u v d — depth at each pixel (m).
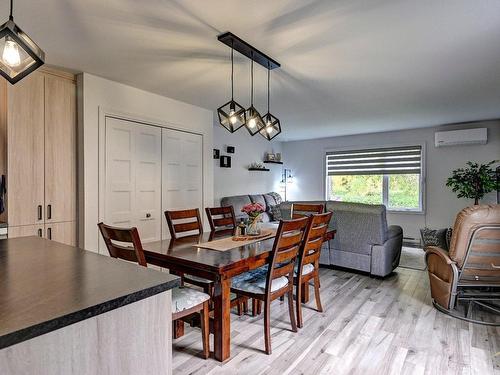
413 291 3.46
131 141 3.72
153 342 1.02
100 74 3.29
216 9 2.04
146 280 1.05
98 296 0.90
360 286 3.62
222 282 2.05
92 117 3.32
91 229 3.31
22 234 2.91
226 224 3.44
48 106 3.10
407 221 6.45
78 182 3.30
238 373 1.96
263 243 2.53
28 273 1.13
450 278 2.77
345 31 2.33
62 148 3.20
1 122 2.89
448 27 2.26
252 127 2.94
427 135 6.21
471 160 5.79
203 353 2.15
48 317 0.75
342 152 7.30
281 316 2.81
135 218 3.77
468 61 2.89
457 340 2.36
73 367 0.82
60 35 2.40
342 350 2.22
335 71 3.16
